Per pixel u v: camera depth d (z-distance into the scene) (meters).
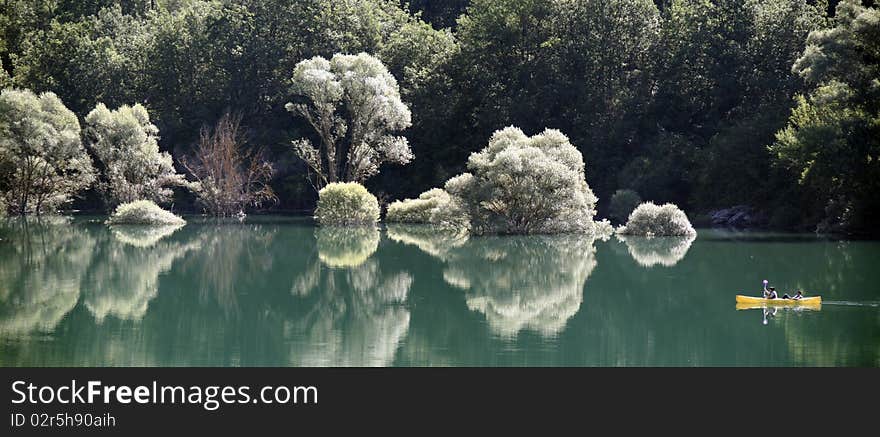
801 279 32.88
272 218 70.38
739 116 71.50
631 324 24.64
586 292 30.48
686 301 28.45
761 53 70.75
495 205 52.19
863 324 24.22
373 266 37.69
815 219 57.69
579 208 52.62
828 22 69.38
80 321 25.05
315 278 34.09
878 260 38.62
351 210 62.62
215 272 35.72
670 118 75.25
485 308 27.39
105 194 70.19
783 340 22.25
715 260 39.12
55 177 67.06
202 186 72.12
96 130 68.19
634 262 38.81
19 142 63.09
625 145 76.44
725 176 64.94
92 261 39.06
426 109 80.88
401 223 65.75
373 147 70.25
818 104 51.78
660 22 80.06
